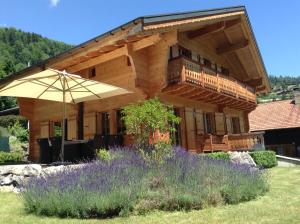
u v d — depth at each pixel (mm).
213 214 6016
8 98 34375
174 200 6418
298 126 25203
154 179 7145
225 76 16297
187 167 7879
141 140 9328
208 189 7027
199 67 14008
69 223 5594
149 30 10703
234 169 8508
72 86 10805
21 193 7504
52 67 14422
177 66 12953
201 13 13383
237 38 18141
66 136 16031
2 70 36938
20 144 26750
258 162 15461
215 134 16828
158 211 6297
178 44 15344
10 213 6535
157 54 12922
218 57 19016
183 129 14922
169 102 14133
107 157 8836
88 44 12328
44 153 11773
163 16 11258
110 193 6199
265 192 8453
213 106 17906
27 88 10617
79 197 6164
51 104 17141
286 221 5422
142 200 6371
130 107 9703
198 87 13633
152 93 12906
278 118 27359
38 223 5668
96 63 13531
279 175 12344
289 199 7465
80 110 15086
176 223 5453
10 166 9312
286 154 26359
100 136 11492
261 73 21109
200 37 17141
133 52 12406
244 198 7422
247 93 18984
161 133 9727
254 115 29125
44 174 8125
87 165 7918
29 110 18047
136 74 12406
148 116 9195
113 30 11281
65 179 7023
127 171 7371
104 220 5770
